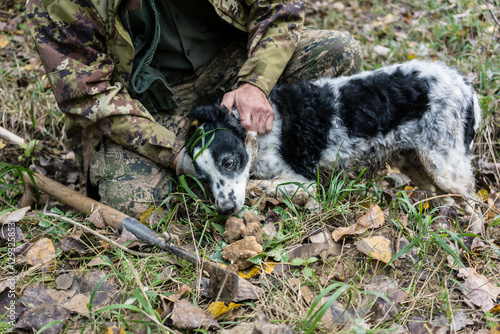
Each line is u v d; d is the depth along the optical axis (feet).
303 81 11.17
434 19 19.44
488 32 16.75
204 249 8.79
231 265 8.29
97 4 9.32
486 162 12.75
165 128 10.58
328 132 10.59
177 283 8.22
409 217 9.61
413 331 7.23
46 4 9.43
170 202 10.41
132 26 10.28
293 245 8.98
